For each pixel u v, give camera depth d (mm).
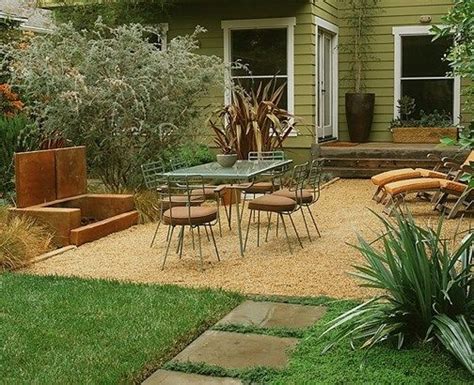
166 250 6410
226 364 3680
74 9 11609
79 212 7059
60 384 3430
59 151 7703
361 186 10797
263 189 7773
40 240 6637
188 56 9172
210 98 11625
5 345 3980
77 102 8000
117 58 8609
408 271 3666
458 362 3434
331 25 12656
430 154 11086
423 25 12781
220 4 11656
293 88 11453
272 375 3479
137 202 8266
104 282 5336
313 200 6965
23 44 10109
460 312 3707
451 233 7098
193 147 9641
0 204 8367
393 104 13102
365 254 4180
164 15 11906
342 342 3775
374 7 12961
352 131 12867
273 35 11609
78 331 4203
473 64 4293
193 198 7039
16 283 5336
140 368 3619
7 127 9281
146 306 4676
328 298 4848
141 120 8438
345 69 13320
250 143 10047
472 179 3934
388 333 3660
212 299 4816
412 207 8875
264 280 5461
